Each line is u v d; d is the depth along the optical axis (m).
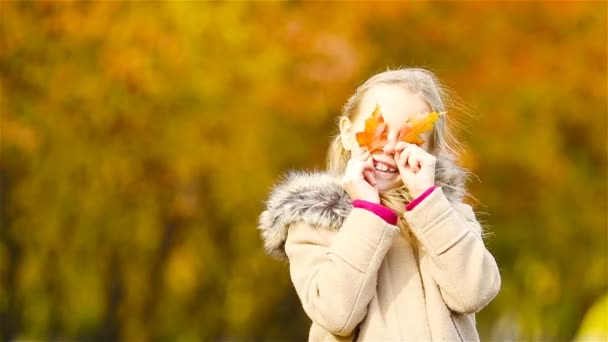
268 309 17.44
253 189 14.66
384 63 14.34
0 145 12.70
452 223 4.57
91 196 14.19
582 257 17.80
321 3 13.55
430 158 4.63
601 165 17.28
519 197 16.47
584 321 17.66
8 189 14.20
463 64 14.41
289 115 13.72
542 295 17.52
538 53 14.48
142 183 14.16
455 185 4.92
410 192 4.62
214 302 16.42
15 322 14.94
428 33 14.25
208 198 15.07
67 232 14.56
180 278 15.12
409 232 4.86
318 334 4.76
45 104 12.79
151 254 15.30
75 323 15.66
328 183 4.80
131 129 13.51
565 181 16.44
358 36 13.55
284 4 13.47
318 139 14.69
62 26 12.39
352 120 5.05
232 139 14.06
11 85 12.60
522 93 14.93
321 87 13.10
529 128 15.52
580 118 16.03
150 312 15.71
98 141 13.61
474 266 4.55
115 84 12.80
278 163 14.63
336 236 4.58
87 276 14.91
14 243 14.44
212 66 13.34
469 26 14.30
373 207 4.54
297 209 4.73
